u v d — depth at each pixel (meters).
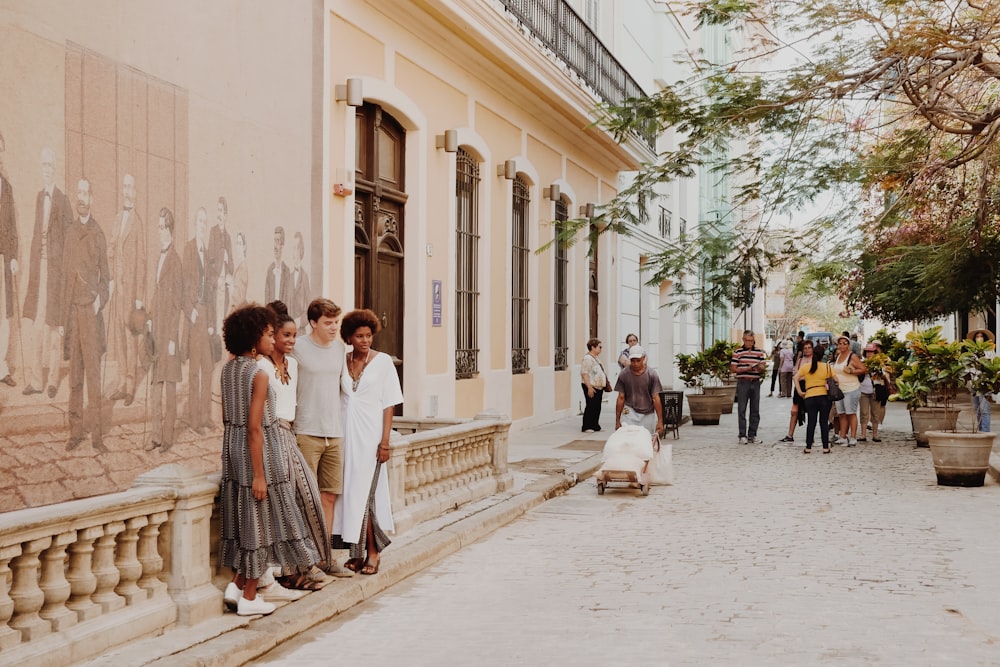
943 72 12.97
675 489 13.35
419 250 15.38
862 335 60.75
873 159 14.95
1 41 7.62
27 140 7.89
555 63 19.11
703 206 40.62
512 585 7.93
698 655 5.98
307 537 6.69
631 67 28.67
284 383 6.96
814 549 9.27
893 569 8.39
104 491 8.77
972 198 16.78
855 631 6.50
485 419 12.22
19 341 7.82
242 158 10.84
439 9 14.68
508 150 19.34
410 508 9.85
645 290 31.50
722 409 25.12
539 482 13.17
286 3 11.67
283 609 6.66
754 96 14.17
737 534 10.06
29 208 7.91
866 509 11.59
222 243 10.50
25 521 4.86
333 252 12.87
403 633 6.57
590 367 20.38
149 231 9.35
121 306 8.99
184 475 6.12
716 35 38.91
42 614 5.12
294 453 6.94
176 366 9.79
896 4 12.68
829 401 17.86
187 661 5.39
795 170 14.61
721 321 45.56
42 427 8.06
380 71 14.02
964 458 13.35
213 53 10.33
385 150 14.85
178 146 9.77
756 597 7.45
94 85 8.63
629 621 6.80
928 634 6.44
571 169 23.61
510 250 19.38
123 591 5.70
